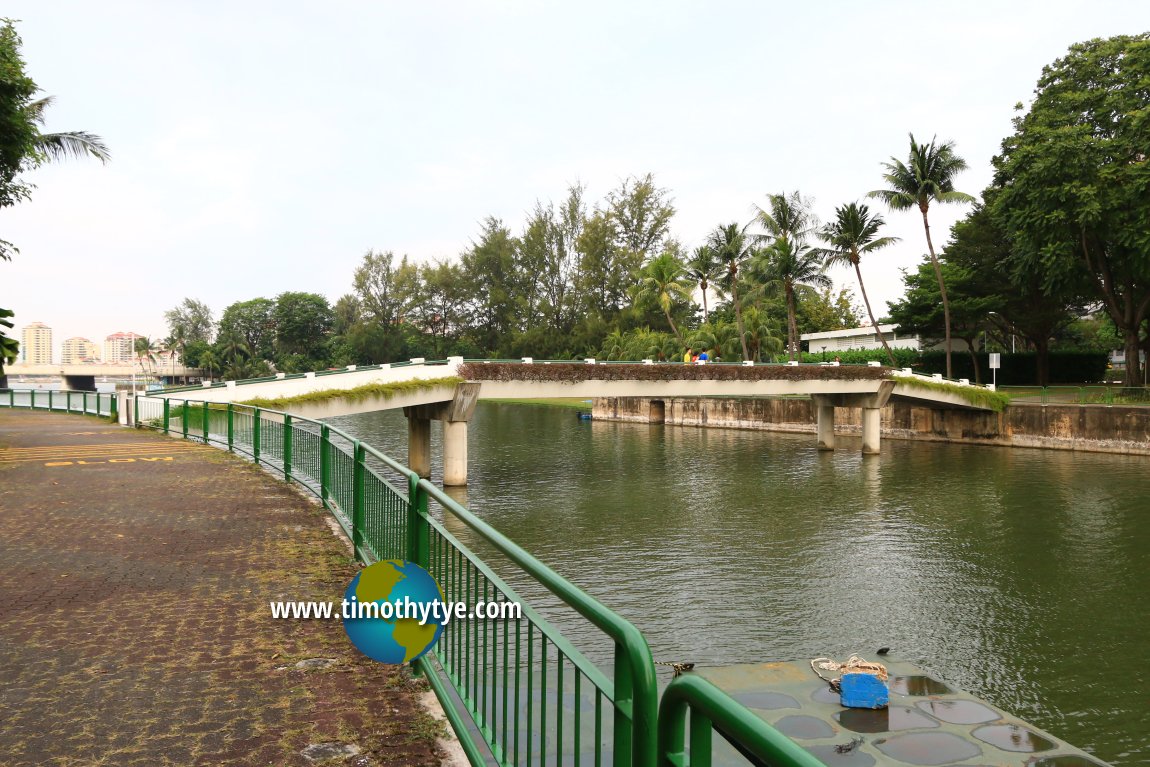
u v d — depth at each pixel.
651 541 20.62
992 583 16.73
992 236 50.94
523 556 2.96
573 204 82.88
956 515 23.98
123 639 5.88
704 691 1.75
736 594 15.90
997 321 55.59
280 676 5.20
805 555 19.16
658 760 2.00
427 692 4.95
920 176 44.59
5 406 39.47
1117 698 11.13
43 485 13.07
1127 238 36.50
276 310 108.81
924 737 7.54
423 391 28.70
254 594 7.07
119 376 131.62
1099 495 26.77
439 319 93.19
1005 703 11.02
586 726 5.23
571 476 32.62
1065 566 18.09
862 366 38.91
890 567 18.03
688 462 37.28
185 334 120.69
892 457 38.84
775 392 37.50
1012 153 47.16
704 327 59.16
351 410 27.45
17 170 19.69
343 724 4.49
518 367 30.98
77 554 8.45
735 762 6.49
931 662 12.44
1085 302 52.34
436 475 32.97
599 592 15.98
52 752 4.10
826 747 7.45
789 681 9.21
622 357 66.00
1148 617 14.56
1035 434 40.41
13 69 17.58
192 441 20.38
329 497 10.82
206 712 4.63
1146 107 35.16
